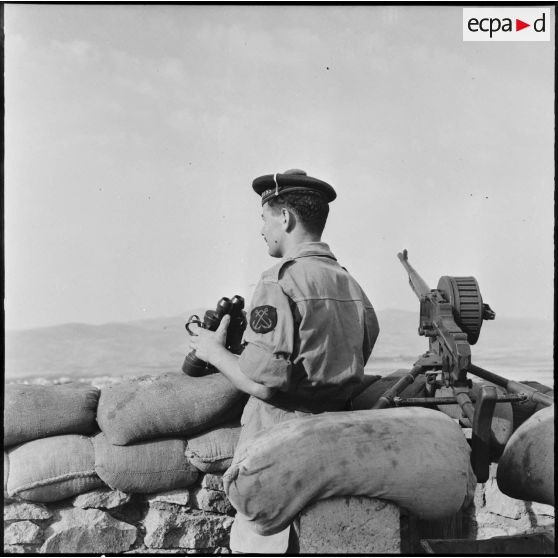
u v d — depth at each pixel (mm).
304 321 2436
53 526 2738
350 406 2639
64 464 2715
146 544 2793
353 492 2152
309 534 2158
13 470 2701
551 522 2852
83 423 2803
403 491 2154
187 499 2814
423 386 3014
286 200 2697
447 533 2752
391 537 2166
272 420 2541
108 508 2785
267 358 2396
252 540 2416
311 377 2445
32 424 2736
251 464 2133
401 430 2203
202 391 2799
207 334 2732
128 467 2725
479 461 2395
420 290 2928
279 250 2738
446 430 2256
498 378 2768
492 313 2820
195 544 2811
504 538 2441
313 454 2129
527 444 2414
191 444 2805
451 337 2623
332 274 2588
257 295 2486
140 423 2740
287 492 2133
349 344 2529
